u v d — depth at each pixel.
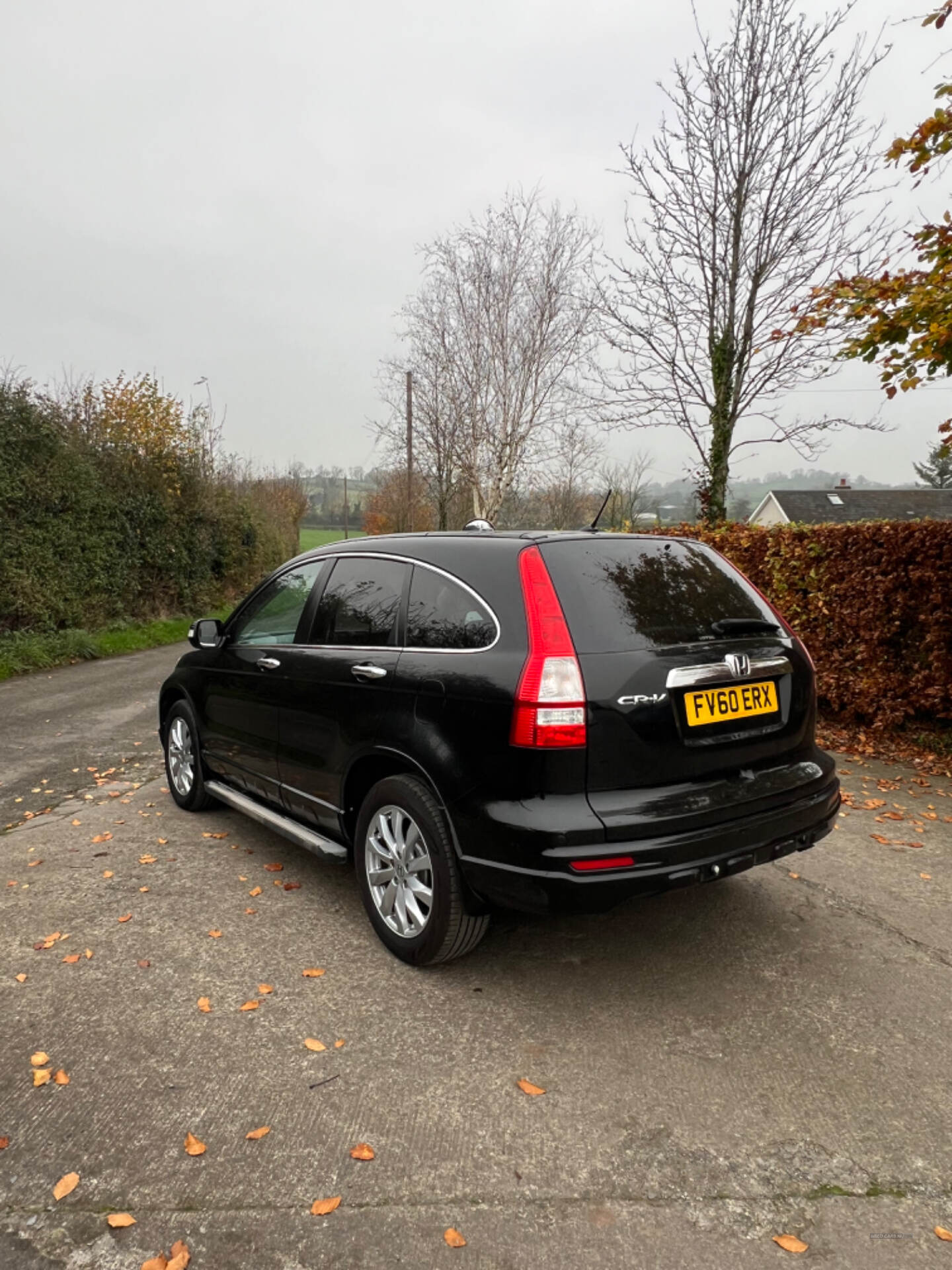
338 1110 2.54
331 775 3.78
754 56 9.67
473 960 3.46
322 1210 2.15
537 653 2.88
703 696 3.05
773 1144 2.39
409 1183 2.25
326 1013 3.07
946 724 7.20
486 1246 2.04
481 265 23.08
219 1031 2.95
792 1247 2.03
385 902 3.49
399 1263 2.00
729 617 3.39
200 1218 2.13
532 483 25.19
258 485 33.09
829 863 4.53
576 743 2.79
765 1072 2.71
